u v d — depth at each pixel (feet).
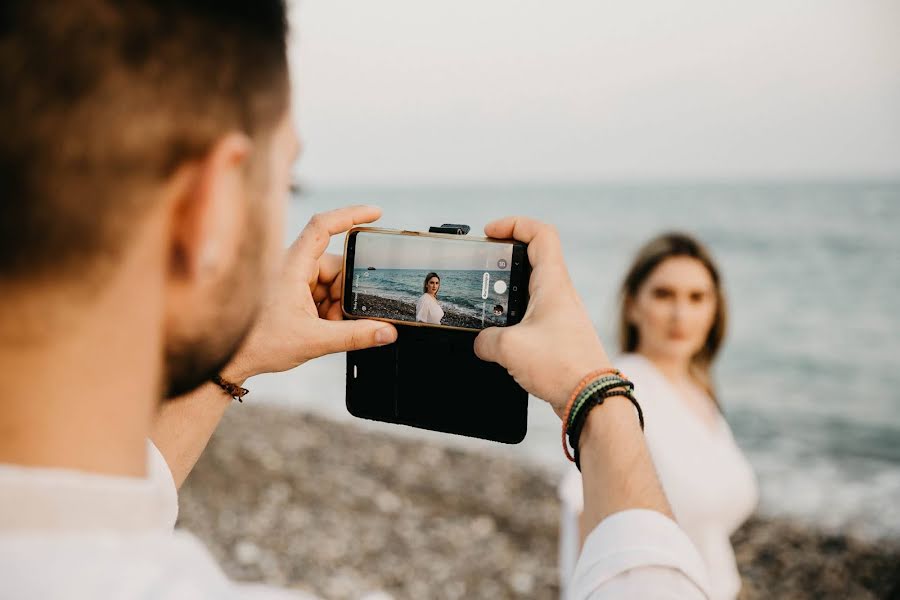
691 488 12.20
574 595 2.72
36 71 1.52
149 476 1.85
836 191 164.86
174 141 1.63
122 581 1.49
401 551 27.50
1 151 1.51
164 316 1.78
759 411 51.67
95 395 1.63
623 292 14.75
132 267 1.64
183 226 1.69
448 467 38.63
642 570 2.56
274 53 1.83
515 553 28.35
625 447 3.06
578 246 127.34
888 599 27.22
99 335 1.62
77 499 1.55
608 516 2.82
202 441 3.64
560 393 3.43
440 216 210.38
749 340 69.00
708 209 156.87
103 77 1.55
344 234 5.05
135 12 1.58
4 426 1.58
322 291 5.11
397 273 5.08
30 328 1.57
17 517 1.51
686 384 14.16
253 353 3.87
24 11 1.52
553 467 39.47
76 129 1.53
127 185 1.59
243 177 1.79
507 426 4.83
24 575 1.44
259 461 35.40
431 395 4.94
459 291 4.89
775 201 157.38
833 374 59.36
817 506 35.58
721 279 14.28
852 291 83.66
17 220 1.53
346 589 24.12
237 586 1.72
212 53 1.66
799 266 95.30
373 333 4.18
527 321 3.82
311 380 61.82
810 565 29.48
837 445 45.01
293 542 26.91
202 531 26.91
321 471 35.45
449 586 25.32
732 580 12.10
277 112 1.87
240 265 1.85
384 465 38.19
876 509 35.09
